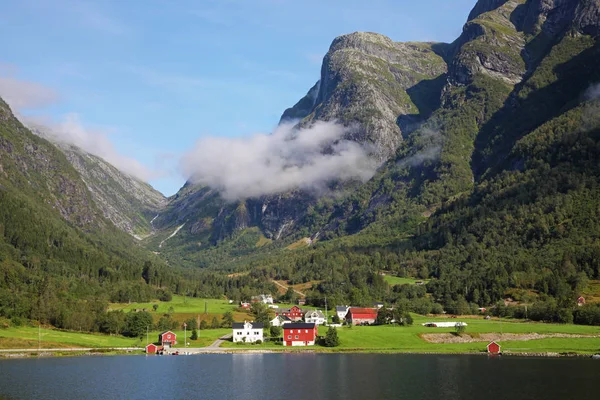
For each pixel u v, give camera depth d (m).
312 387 180.00
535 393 165.25
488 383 180.38
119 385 185.38
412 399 162.75
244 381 190.62
